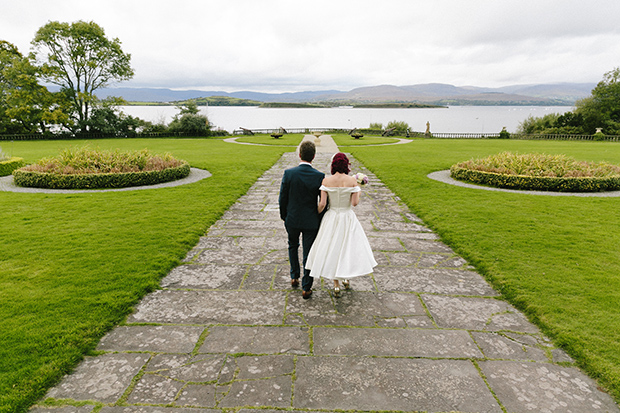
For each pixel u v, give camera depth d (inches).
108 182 384.5
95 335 120.7
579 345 116.0
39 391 94.8
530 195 353.1
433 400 95.0
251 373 104.3
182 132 1525.6
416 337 123.0
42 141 1227.9
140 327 127.4
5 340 115.3
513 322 133.0
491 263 183.3
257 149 856.3
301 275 170.1
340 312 139.0
